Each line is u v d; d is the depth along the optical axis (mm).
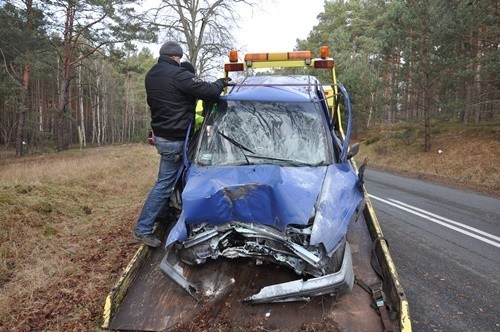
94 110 65312
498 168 16391
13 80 27125
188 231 4043
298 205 3783
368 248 4938
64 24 31016
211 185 4059
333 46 44625
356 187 4555
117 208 8867
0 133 49906
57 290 4832
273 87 5551
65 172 12789
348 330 3689
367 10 50719
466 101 20562
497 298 5078
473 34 21297
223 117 5168
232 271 4281
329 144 4918
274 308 3926
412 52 21297
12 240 6535
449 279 5625
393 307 3838
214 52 28844
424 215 9219
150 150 24172
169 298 4145
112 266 5422
